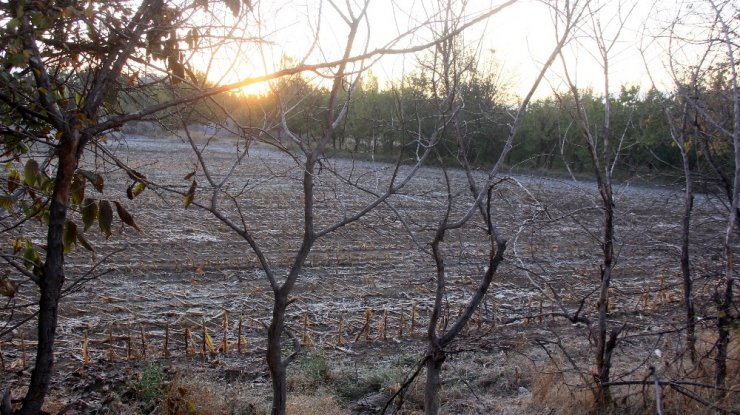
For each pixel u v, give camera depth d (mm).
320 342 7820
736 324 4918
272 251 13289
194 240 13867
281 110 3514
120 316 8656
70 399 5836
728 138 5504
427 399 4070
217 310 9156
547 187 16734
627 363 6602
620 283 11055
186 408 5195
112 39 2852
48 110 2635
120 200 17578
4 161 3484
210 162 30672
